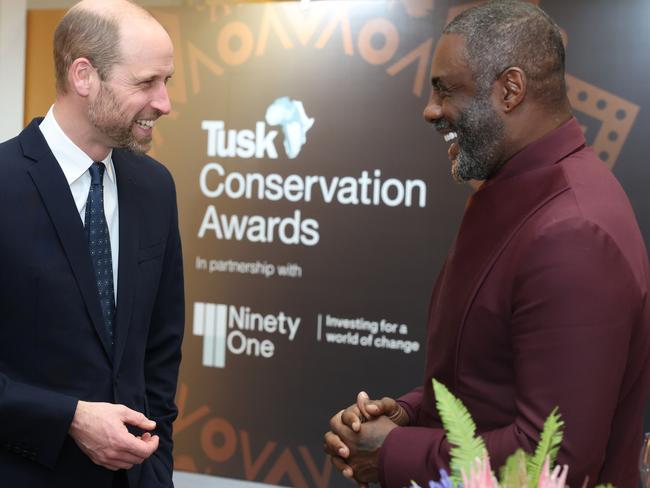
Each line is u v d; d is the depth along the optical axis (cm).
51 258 158
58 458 159
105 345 163
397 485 131
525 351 118
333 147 372
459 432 90
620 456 130
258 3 381
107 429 150
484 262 129
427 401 144
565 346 113
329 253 374
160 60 161
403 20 359
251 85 383
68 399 154
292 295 380
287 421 382
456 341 132
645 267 123
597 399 112
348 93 369
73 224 160
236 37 384
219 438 393
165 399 182
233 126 387
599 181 126
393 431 135
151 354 185
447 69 132
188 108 393
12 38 407
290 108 377
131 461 153
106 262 167
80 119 162
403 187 362
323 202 374
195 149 393
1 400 151
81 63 158
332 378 375
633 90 327
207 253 393
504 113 130
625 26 327
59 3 420
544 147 130
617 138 330
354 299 371
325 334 376
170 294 186
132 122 162
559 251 116
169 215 184
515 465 84
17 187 158
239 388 389
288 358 381
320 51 372
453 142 142
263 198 384
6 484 156
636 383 128
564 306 114
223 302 391
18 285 156
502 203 130
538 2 337
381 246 366
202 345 394
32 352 158
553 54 130
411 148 361
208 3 407
